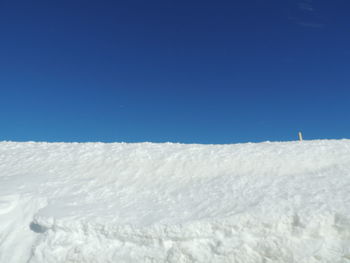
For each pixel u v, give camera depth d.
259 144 13.46
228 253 6.55
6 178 10.66
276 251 6.50
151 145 14.24
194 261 6.59
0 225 8.23
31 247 7.45
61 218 7.57
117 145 14.47
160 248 6.83
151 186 9.70
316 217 6.69
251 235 6.73
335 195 7.61
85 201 8.67
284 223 6.78
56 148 14.29
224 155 11.59
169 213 7.60
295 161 10.52
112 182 10.13
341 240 6.45
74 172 11.05
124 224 7.17
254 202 7.61
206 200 8.21
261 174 9.84
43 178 10.52
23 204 8.91
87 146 14.44
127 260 6.75
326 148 11.67
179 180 10.00
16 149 14.34
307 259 6.32
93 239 7.19
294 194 7.89
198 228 6.88
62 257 6.98
